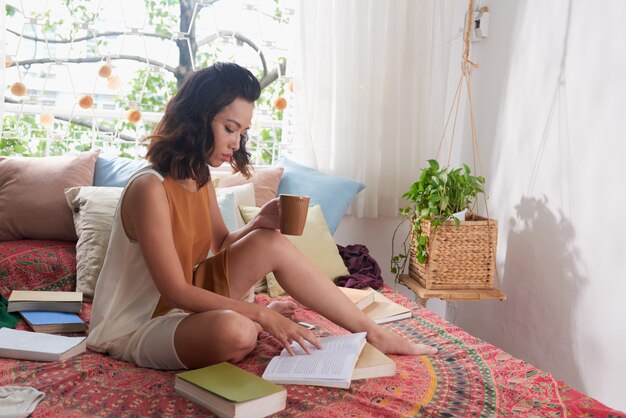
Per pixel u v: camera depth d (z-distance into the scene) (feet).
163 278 5.52
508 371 5.83
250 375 5.07
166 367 5.63
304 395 5.08
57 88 9.89
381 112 10.62
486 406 5.03
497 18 10.19
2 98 8.73
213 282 6.19
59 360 5.59
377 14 10.28
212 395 4.72
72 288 7.66
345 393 5.13
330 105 10.31
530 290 9.18
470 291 8.94
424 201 9.07
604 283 7.74
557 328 8.59
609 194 7.68
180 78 10.49
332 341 5.92
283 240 6.29
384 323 7.26
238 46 10.65
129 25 10.14
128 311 5.98
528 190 9.29
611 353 7.61
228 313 5.42
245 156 6.51
